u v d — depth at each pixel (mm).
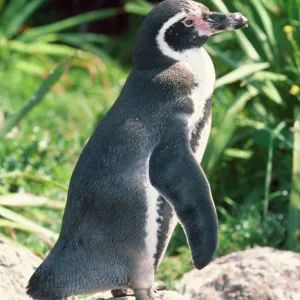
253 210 17109
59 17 31984
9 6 27078
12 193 16609
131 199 9648
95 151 9898
